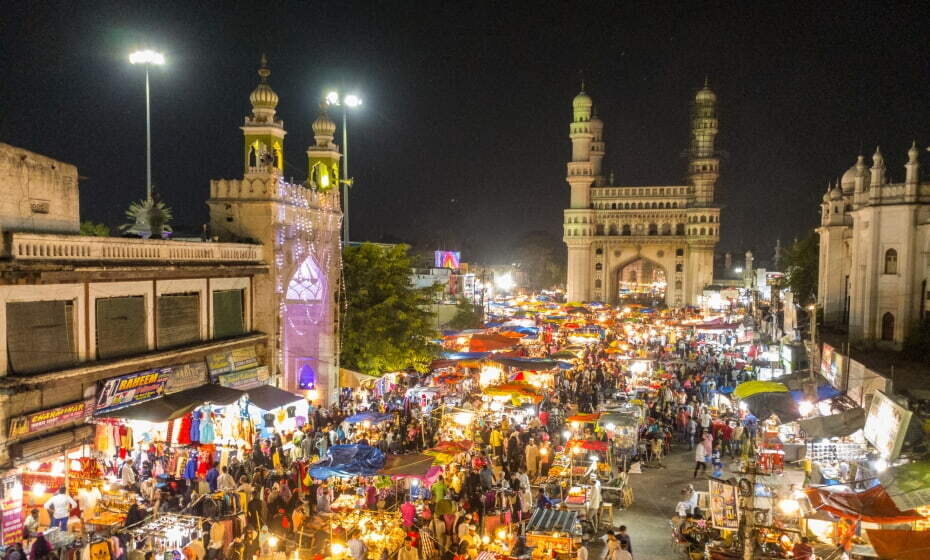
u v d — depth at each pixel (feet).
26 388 48.60
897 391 75.41
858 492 45.83
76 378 53.36
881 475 43.73
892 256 111.75
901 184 110.32
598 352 140.87
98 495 51.80
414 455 57.06
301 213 85.51
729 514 52.65
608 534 50.55
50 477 51.98
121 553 44.29
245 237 79.82
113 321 58.49
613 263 314.55
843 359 82.99
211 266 70.13
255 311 79.51
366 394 93.91
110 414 56.44
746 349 150.71
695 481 73.67
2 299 48.14
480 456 69.51
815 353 99.76
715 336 177.27
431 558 51.16
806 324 131.75
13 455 48.11
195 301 69.51
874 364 98.48
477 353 100.73
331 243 92.99
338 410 83.10
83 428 53.83
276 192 79.82
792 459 66.80
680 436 91.71
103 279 56.70
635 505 66.69
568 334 149.28
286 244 81.97
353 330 96.27
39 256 50.90
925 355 101.19
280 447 66.23
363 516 54.34
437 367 98.27
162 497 53.36
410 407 88.17
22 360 49.78
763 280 237.45
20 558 41.78
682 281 304.91
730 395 101.76
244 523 50.11
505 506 59.57
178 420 63.46
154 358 61.36
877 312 112.78
